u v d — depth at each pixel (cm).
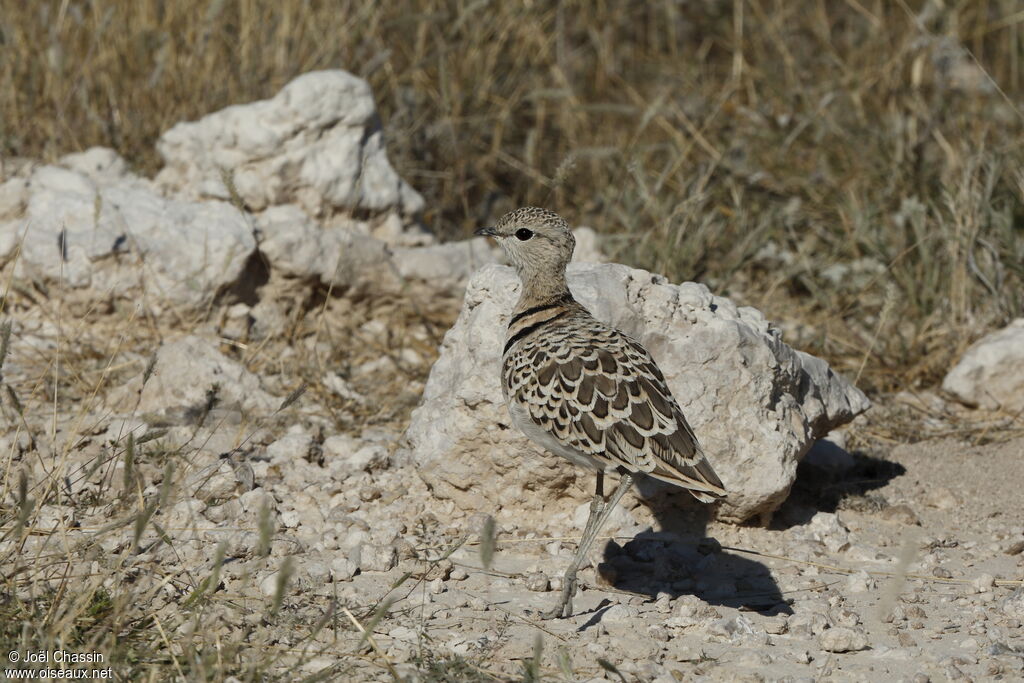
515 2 2053
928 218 1766
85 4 1825
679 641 907
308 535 1059
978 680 838
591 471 1038
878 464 1286
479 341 1099
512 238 1008
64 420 1227
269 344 1491
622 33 2397
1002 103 2053
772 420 1110
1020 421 1409
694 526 1128
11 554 873
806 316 1684
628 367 924
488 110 2022
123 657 780
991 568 1069
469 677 813
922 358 1547
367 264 1551
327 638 867
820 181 1919
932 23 2216
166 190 1617
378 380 1463
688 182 1791
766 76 2184
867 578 1022
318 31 1864
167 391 1284
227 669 779
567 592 937
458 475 1125
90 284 1443
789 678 835
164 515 1023
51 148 1708
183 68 1812
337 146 1612
